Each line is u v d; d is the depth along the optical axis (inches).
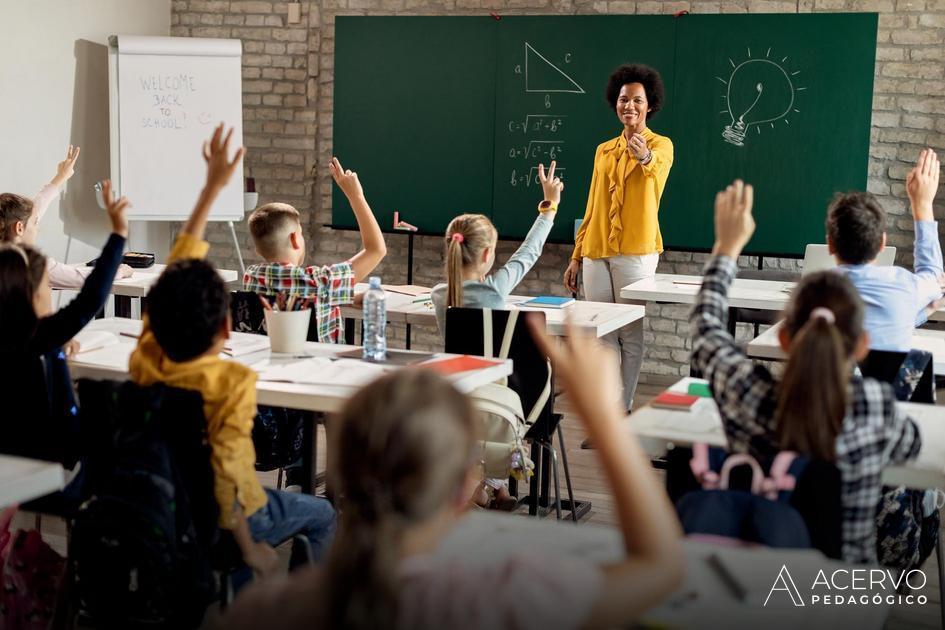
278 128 274.2
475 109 253.6
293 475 146.9
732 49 234.5
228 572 87.2
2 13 229.6
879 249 118.0
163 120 252.5
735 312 183.3
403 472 39.4
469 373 106.2
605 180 204.2
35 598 91.1
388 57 258.4
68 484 98.3
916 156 231.9
